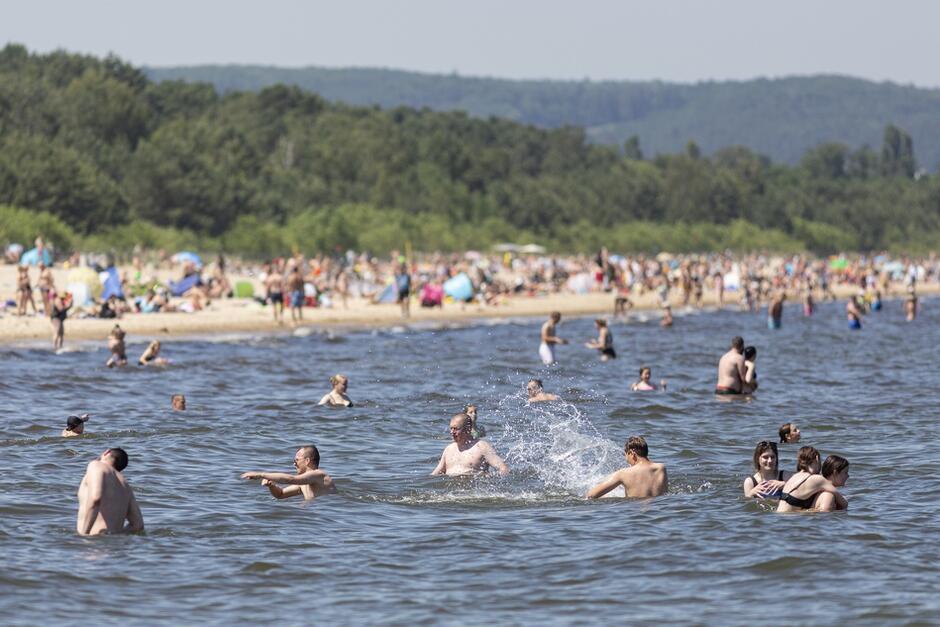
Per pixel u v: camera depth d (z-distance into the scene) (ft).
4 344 453.17
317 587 140.36
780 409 301.43
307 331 558.97
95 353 433.89
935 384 365.20
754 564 149.28
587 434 260.62
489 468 207.92
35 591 135.33
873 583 140.97
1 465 209.36
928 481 202.08
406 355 461.37
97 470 163.94
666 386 354.95
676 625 126.31
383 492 194.70
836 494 179.01
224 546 157.69
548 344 432.25
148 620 127.24
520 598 136.15
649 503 185.26
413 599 135.74
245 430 258.78
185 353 447.01
